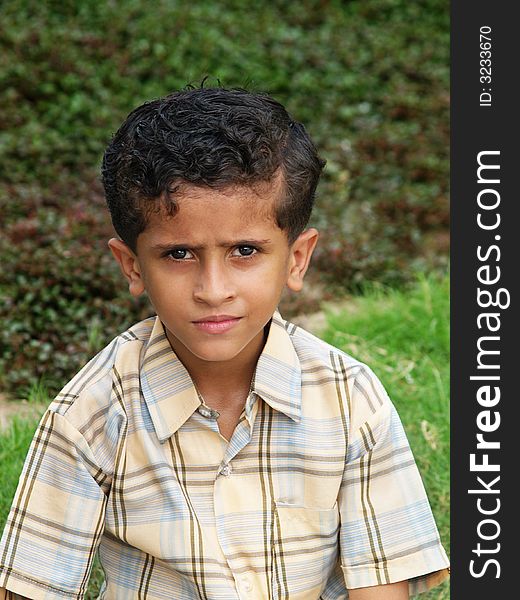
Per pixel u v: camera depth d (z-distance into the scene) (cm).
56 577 267
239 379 268
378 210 822
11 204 735
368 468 273
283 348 270
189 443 265
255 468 267
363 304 632
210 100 249
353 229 763
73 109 870
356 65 1002
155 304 249
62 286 618
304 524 269
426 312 598
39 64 916
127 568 273
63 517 267
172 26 994
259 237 240
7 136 835
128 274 262
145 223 241
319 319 640
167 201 234
